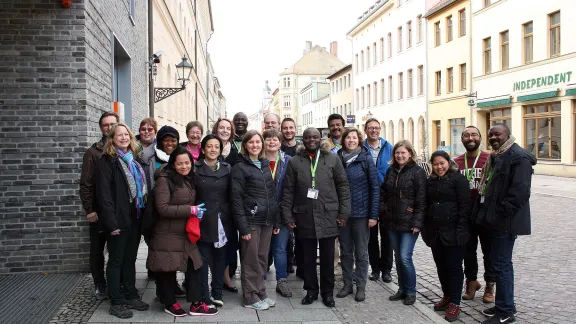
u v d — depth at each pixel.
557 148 22.83
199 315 5.42
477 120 29.39
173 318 5.30
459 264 5.50
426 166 7.07
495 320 5.19
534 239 9.29
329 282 5.94
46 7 6.66
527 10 24.56
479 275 7.21
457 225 5.52
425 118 36.16
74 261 6.77
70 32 6.71
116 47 10.09
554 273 7.02
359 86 52.19
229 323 5.21
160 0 16.59
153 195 5.25
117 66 11.25
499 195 5.20
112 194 5.16
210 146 5.55
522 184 5.03
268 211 5.79
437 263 5.82
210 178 5.56
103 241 5.84
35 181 6.66
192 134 6.36
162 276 5.37
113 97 8.68
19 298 5.73
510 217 5.12
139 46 12.90
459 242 5.44
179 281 6.87
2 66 6.59
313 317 5.48
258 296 5.86
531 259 7.85
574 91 21.31
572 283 6.53
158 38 16.62
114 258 5.26
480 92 28.86
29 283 6.30
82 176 5.54
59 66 6.70
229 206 5.73
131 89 11.37
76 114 6.74
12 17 6.61
